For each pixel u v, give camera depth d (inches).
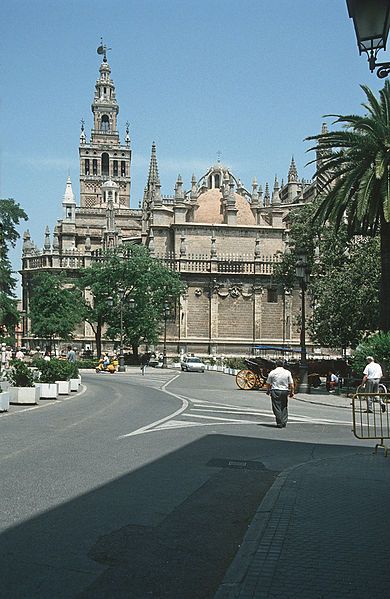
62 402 1076.5
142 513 352.5
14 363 1063.6
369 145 1209.4
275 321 3380.9
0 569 257.8
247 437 679.7
